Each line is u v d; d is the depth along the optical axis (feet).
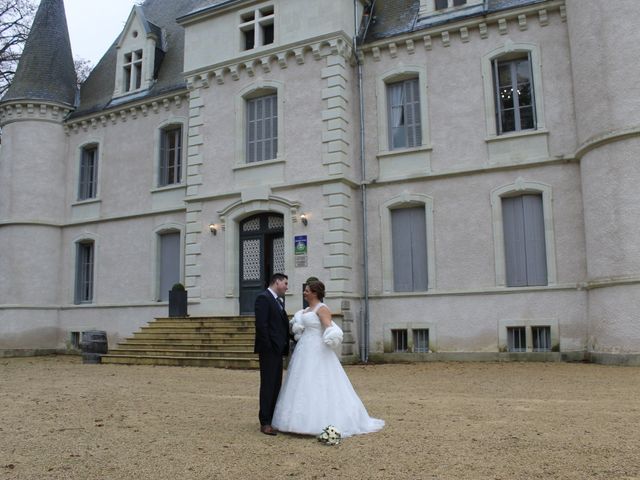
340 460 18.31
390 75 58.44
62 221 79.30
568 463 17.28
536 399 29.32
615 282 44.14
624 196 44.50
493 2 56.18
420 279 55.98
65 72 83.20
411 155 56.70
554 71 52.13
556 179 50.90
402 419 24.57
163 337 57.52
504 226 53.16
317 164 57.11
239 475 16.94
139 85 77.61
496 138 53.36
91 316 75.15
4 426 24.08
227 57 63.46
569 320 48.80
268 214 60.54
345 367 49.47
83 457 19.08
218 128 63.62
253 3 62.64
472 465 17.33
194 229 63.00
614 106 45.50
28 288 75.51
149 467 17.85
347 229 55.98
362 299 56.80
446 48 56.59
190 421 24.99
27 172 77.66
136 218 73.67
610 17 46.44
